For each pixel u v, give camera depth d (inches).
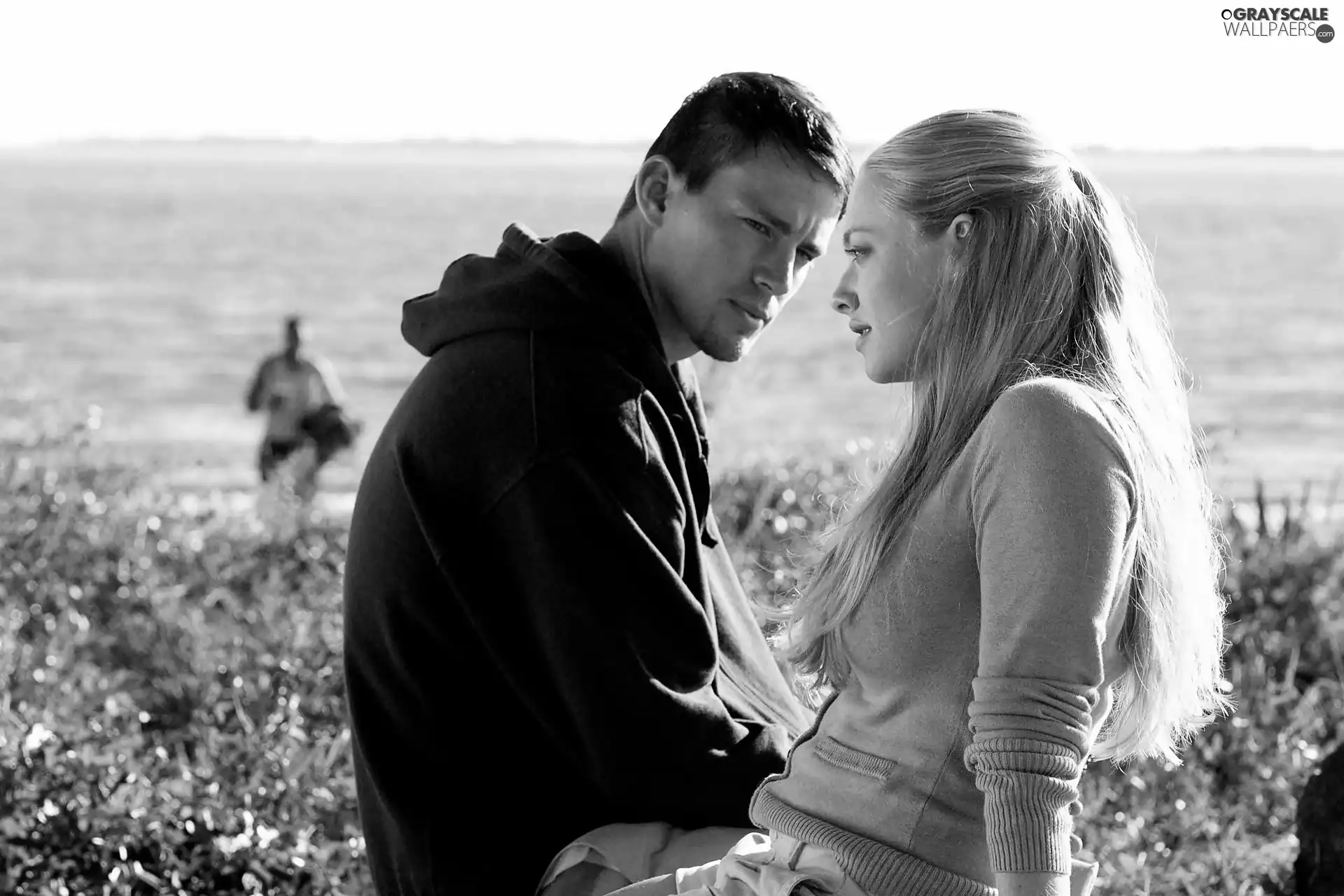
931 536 79.0
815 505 271.6
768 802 85.6
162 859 142.7
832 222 115.9
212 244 3388.3
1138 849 146.3
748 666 124.6
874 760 80.9
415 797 110.1
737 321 116.2
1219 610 87.0
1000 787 71.2
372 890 143.8
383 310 2107.5
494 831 109.8
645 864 105.3
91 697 189.0
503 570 108.3
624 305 113.2
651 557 106.2
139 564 251.3
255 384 545.3
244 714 177.6
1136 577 78.9
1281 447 1013.8
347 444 550.9
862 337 88.0
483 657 110.4
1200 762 170.7
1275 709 187.2
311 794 157.2
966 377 80.9
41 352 1622.8
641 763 106.3
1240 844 146.4
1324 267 2945.4
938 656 79.2
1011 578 72.7
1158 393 82.7
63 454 295.4
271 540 276.2
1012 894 70.5
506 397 106.7
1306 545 245.6
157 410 1219.2
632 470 107.0
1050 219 81.5
